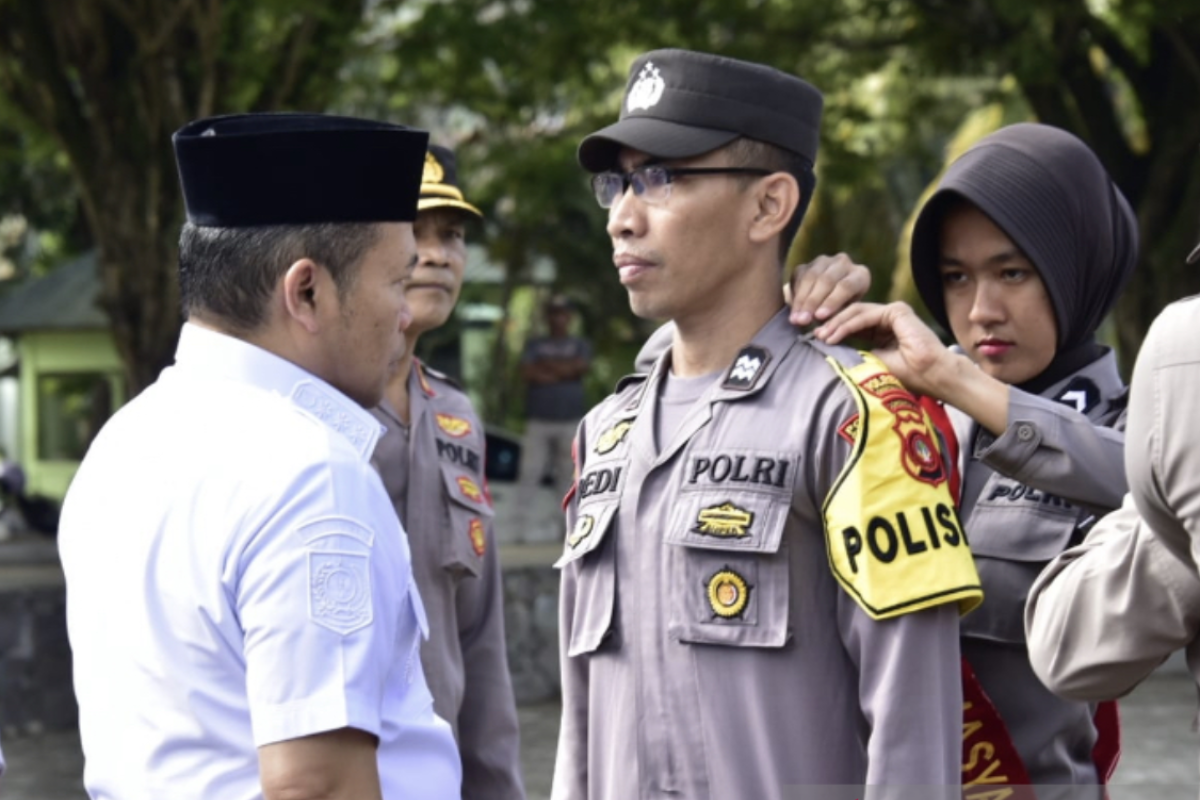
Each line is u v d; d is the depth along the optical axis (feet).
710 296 14.43
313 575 11.40
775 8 68.39
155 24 59.72
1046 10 62.34
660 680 13.96
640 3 64.95
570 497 15.53
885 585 13.03
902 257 86.63
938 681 13.08
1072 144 16.02
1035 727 15.03
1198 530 10.96
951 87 84.23
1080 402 15.99
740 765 13.53
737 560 13.64
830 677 13.52
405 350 20.38
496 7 66.59
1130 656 11.89
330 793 11.23
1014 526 15.14
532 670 50.72
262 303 12.45
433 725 12.47
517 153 75.36
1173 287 64.64
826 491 13.56
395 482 19.84
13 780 41.19
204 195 12.55
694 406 14.39
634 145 14.12
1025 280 15.79
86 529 12.48
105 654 12.05
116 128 61.72
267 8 57.52
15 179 107.86
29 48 61.93
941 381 14.43
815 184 14.97
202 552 11.62
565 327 73.10
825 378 13.84
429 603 19.70
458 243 20.97
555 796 15.29
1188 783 37.47
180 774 11.64
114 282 62.54
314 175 12.35
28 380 123.65
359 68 74.18
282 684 11.23
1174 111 65.77
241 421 12.00
